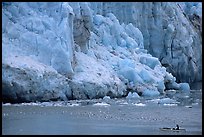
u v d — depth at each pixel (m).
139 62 104.44
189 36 131.00
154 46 122.06
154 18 122.12
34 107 68.56
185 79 127.75
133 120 57.88
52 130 49.66
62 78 78.50
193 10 146.50
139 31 115.12
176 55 124.62
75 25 91.25
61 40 82.81
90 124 54.06
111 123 55.09
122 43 107.69
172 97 90.38
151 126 53.44
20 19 83.62
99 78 85.75
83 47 93.56
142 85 93.75
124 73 94.00
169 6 125.69
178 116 62.16
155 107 72.44
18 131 48.75
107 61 96.69
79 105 72.88
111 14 110.94
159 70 105.44
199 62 136.75
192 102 81.12
